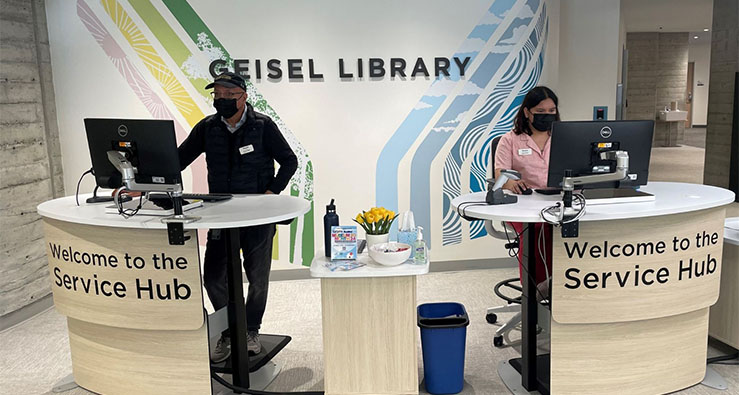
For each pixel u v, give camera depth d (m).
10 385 3.29
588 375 2.79
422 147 5.01
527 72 5.01
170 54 4.74
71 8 4.66
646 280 2.72
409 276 2.69
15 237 4.23
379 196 5.04
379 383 2.77
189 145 3.62
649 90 15.77
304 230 5.02
